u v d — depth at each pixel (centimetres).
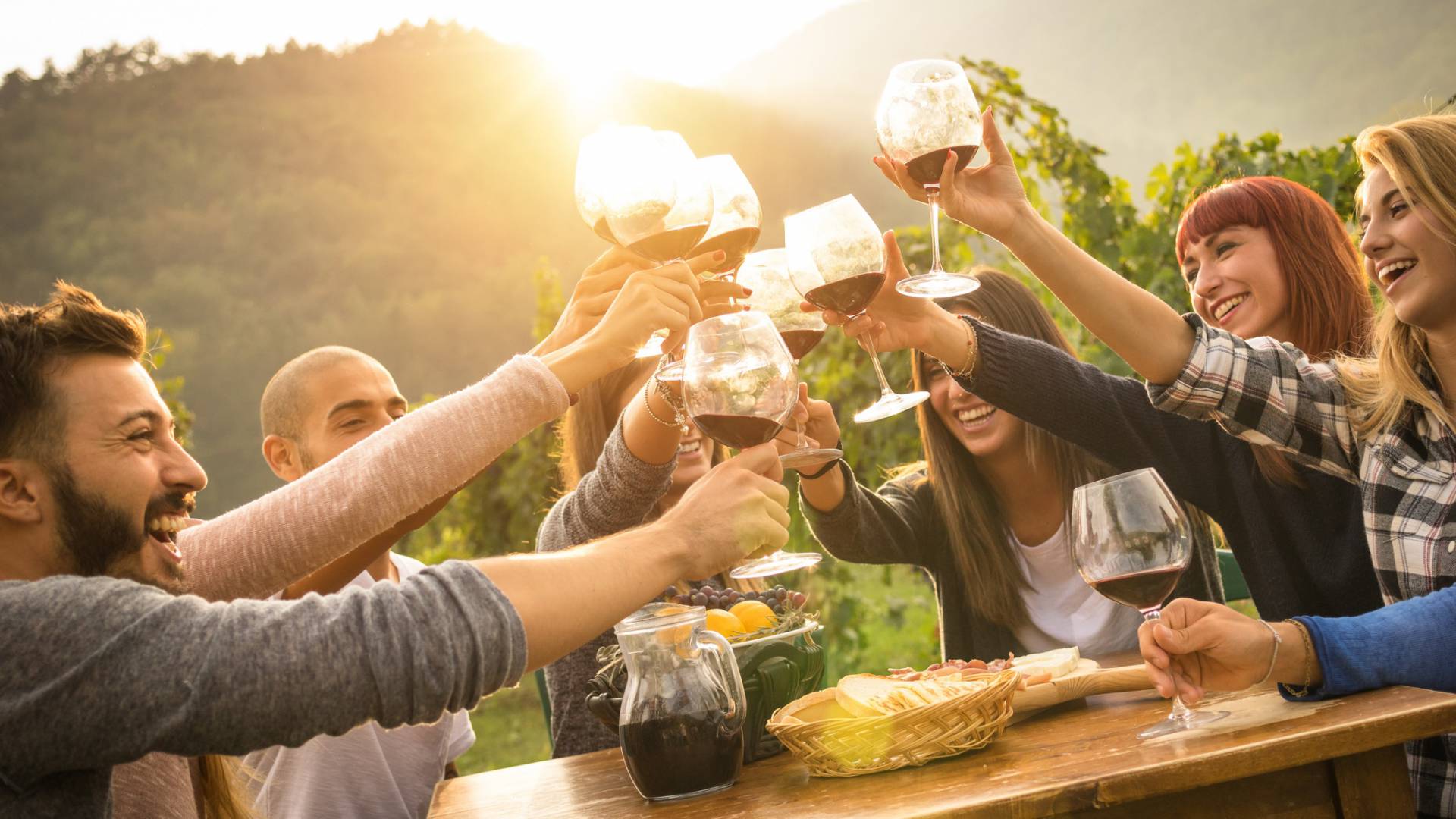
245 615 107
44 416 123
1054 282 187
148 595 108
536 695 984
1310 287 257
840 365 639
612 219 159
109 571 129
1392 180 187
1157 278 529
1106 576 148
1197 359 186
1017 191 187
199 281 3134
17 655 102
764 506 128
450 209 3181
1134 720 152
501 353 2980
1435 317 182
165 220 3288
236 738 103
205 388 2852
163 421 133
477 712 948
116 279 3091
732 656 153
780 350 139
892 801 125
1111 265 545
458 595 110
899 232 653
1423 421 184
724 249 185
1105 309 187
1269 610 218
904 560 268
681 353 187
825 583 638
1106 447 218
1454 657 147
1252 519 217
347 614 107
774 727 146
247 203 3244
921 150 179
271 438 277
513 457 848
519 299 3017
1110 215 550
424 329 3030
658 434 191
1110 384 219
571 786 169
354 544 148
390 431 149
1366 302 260
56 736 101
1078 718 160
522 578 114
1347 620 149
